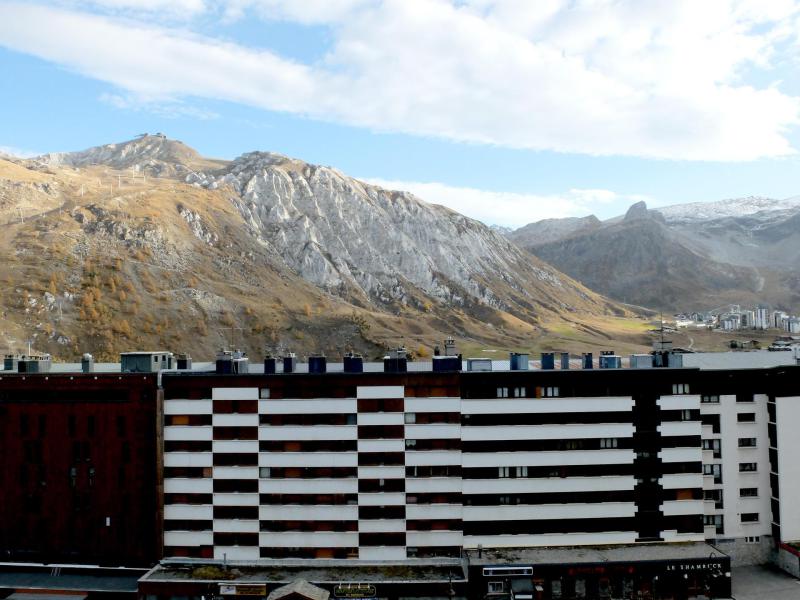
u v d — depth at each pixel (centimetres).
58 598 8131
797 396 9112
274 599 7462
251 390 8712
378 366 9619
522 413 8688
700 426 8838
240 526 8625
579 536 8656
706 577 8156
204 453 8681
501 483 8625
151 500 8631
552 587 8056
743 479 9244
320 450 8669
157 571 8312
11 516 8762
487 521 8619
